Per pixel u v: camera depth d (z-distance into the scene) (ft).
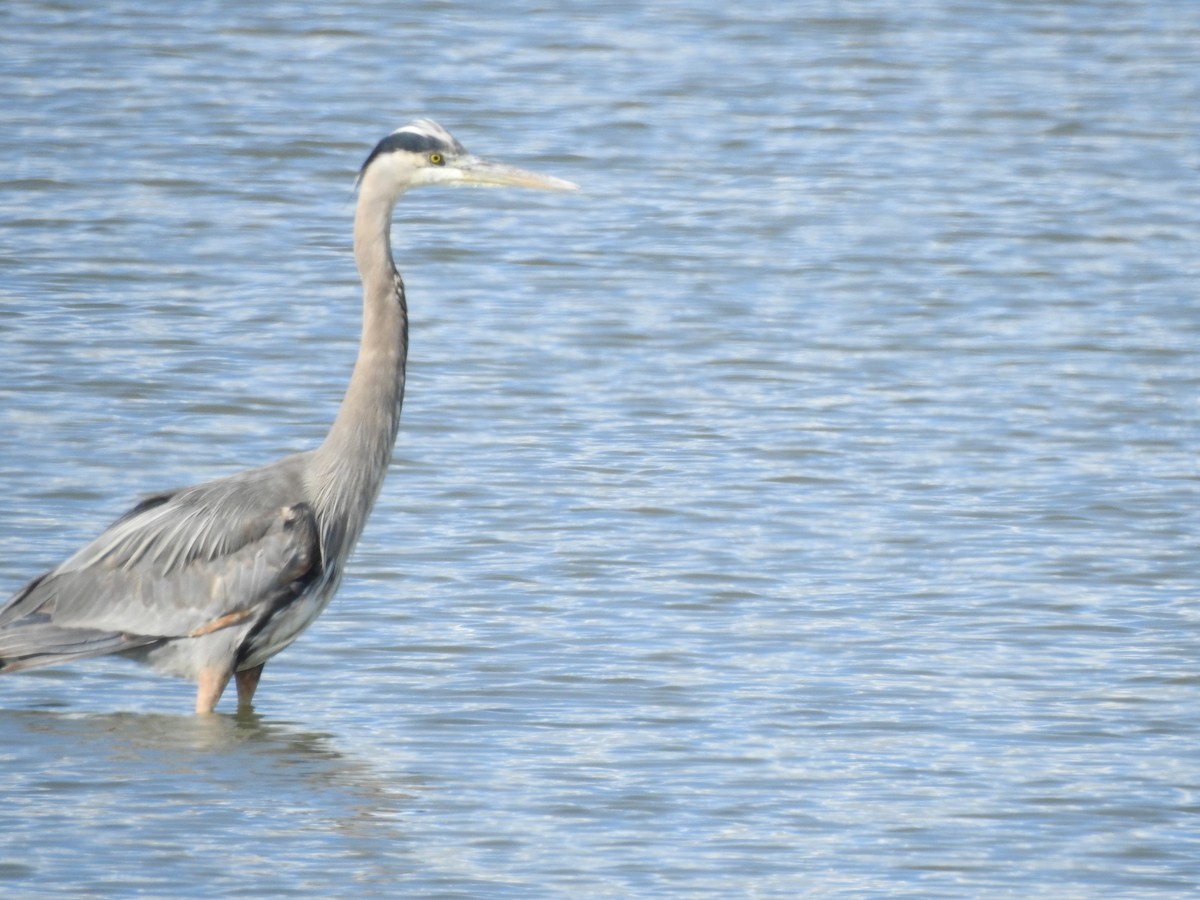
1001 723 39.19
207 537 39.11
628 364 63.93
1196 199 83.61
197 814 34.78
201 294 69.72
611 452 55.98
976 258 75.72
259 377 61.36
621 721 39.24
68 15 110.52
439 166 41.45
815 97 98.73
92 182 82.69
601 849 33.50
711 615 44.96
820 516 51.37
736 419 58.90
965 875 32.58
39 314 66.85
